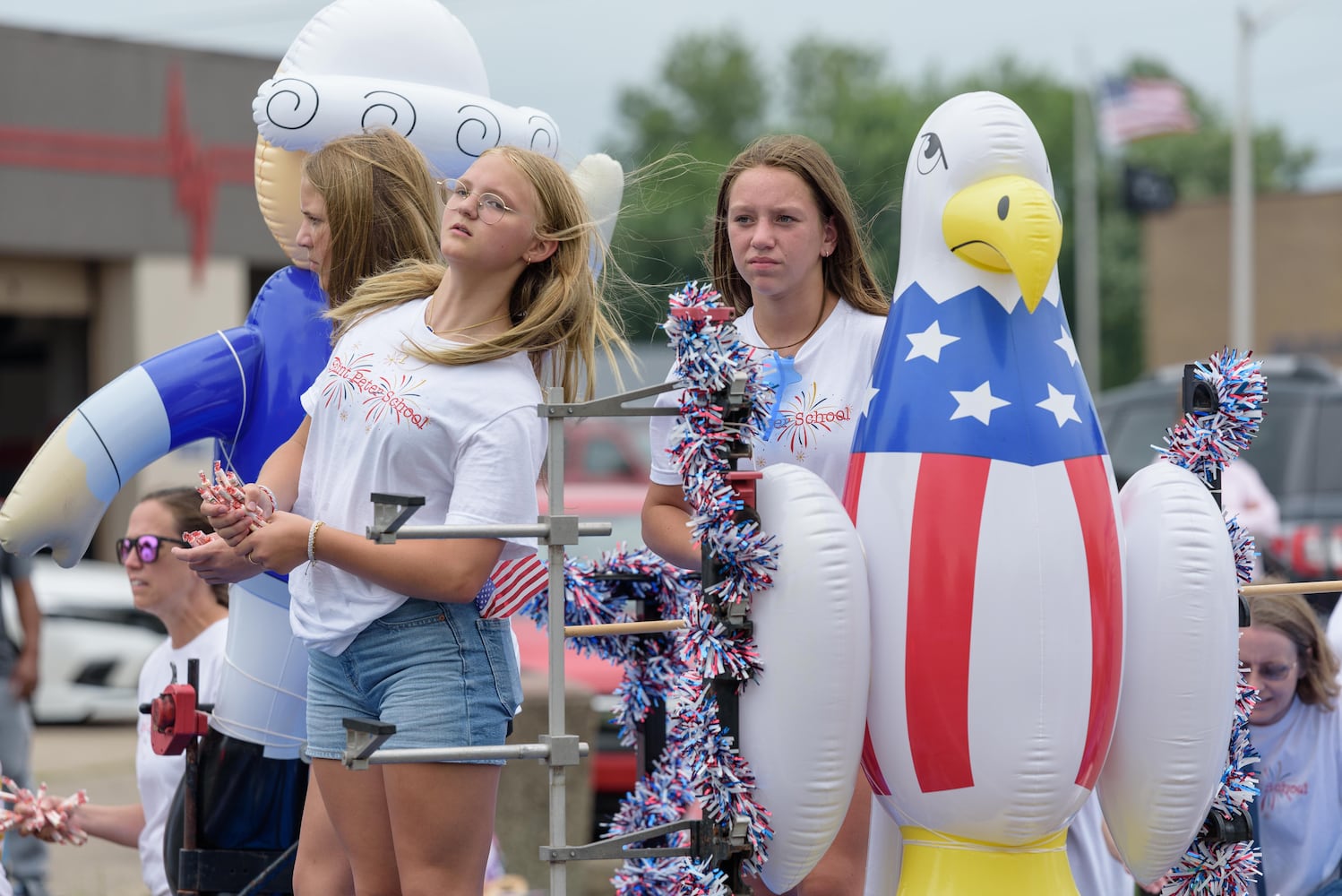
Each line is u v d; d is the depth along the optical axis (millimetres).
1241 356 8273
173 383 9453
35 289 44062
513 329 7746
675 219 106875
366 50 9922
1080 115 107188
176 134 44406
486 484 7492
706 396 7359
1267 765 10922
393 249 8977
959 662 7184
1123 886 11172
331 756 7879
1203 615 7426
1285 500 26297
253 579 9758
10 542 9367
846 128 141625
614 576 9797
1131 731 7555
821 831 7359
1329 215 99250
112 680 30094
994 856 7496
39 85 42188
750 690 7332
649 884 9266
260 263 46844
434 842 7527
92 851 20188
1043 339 7527
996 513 7223
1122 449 27406
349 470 7699
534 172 7746
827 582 7176
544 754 7293
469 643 7719
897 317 7691
